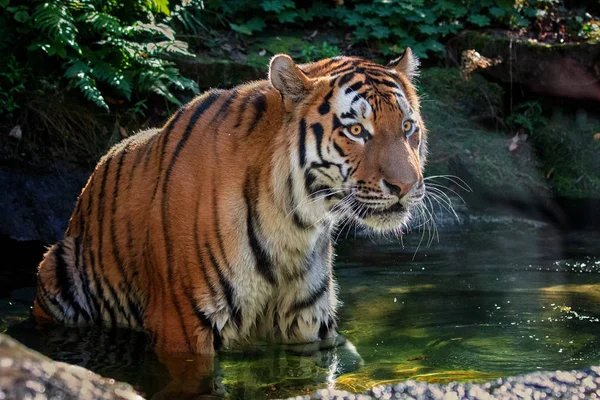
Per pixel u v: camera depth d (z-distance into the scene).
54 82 15.32
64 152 14.87
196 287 8.51
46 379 5.33
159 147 9.20
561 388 7.38
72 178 14.71
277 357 8.63
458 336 9.20
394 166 7.85
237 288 8.55
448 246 13.88
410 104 8.45
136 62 15.67
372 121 8.03
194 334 8.60
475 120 17.95
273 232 8.49
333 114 8.14
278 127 8.45
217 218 8.41
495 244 13.95
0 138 14.55
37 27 14.52
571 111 18.78
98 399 5.41
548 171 17.70
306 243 8.67
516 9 19.77
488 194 16.67
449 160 17.02
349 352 8.78
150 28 15.58
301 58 17.72
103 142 15.18
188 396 7.49
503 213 16.27
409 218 8.46
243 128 8.61
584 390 7.37
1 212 14.05
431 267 12.47
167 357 8.59
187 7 17.80
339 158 8.09
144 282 9.31
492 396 7.22
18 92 14.95
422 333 9.36
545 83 18.08
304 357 8.63
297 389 7.65
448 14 19.09
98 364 8.40
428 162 16.80
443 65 18.73
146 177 9.23
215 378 7.98
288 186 8.35
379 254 13.39
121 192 9.57
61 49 14.73
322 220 8.56
